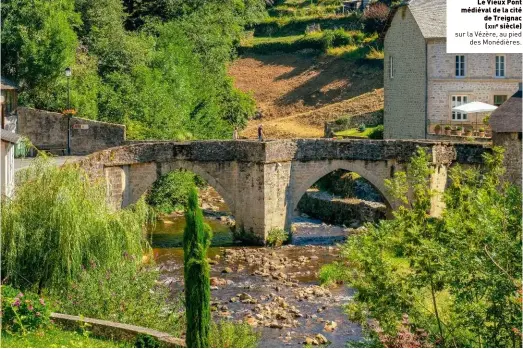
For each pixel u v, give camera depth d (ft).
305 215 224.94
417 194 104.83
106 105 238.48
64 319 105.29
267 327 130.11
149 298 116.98
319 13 407.44
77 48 255.70
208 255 178.40
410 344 96.84
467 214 99.30
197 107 262.06
